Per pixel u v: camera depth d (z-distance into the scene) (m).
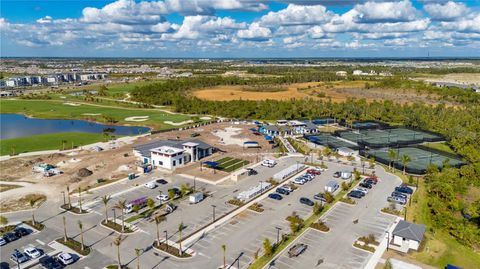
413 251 73.75
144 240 77.94
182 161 131.88
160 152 127.94
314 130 192.25
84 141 172.62
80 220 87.44
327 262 69.62
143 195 102.69
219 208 94.19
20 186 111.19
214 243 76.62
